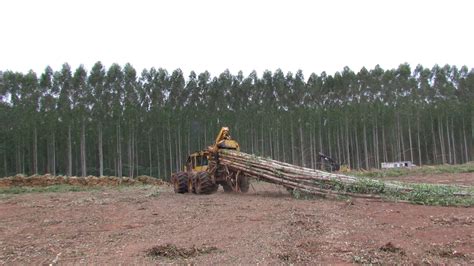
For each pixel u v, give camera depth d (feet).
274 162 40.45
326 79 195.52
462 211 25.75
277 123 170.71
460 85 211.41
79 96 142.00
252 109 171.42
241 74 177.99
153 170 166.30
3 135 146.00
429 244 17.49
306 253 16.28
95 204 37.47
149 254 16.75
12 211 34.76
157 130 158.20
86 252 17.65
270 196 39.09
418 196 29.96
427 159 195.00
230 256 16.05
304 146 180.04
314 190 35.32
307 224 22.18
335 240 18.35
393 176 81.92
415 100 194.29
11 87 147.02
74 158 162.81
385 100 195.00
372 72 197.67
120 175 139.33
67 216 29.71
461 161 193.16
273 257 15.75
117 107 143.23
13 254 17.81
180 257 16.20
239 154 44.21
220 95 170.91
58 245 19.36
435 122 199.41
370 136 196.54
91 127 145.48
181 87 166.30
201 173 45.65
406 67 197.77
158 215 28.09
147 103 159.63
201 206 32.17
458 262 14.97
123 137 147.74
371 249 16.70
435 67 204.23
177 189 48.98
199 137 165.78
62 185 73.41
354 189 33.22
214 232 20.99
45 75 143.84
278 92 181.57
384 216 24.41
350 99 195.93
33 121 137.59
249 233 20.31
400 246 17.07
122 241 19.63
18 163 141.79
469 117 191.21
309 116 171.32
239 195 41.70
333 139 186.80
